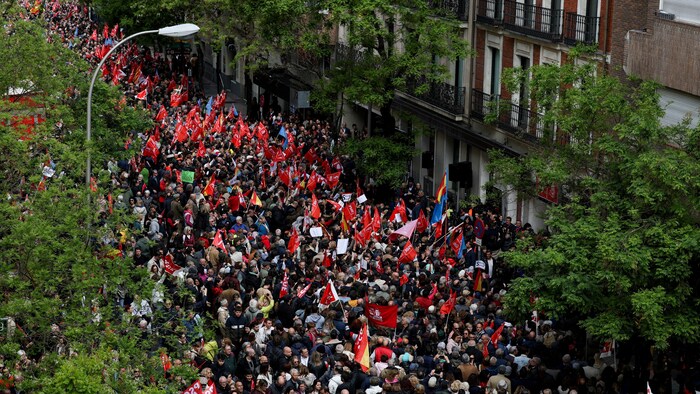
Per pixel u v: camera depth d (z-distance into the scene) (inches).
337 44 2532.0
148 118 2020.2
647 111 1279.5
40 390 944.9
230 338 1294.3
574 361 1254.3
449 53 2001.7
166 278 1400.1
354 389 1141.1
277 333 1229.1
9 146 1139.3
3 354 996.6
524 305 1221.1
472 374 1168.2
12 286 1021.2
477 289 1454.2
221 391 1131.9
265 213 1765.5
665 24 1552.7
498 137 2119.8
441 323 1321.4
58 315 1027.9
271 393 1129.4
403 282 1434.5
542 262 1220.5
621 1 1739.7
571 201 1341.0
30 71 1366.9
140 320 1122.0
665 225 1193.4
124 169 1971.0
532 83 1412.4
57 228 1059.9
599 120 1339.8
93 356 943.0
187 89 2903.5
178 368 1027.3
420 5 2020.2
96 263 1050.7
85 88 1684.3
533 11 2022.6
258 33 2319.1
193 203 1723.7
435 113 2299.5
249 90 2893.7
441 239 1699.1
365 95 1995.6
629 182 1256.2
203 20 2696.9
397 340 1269.7
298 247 1583.4
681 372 1230.9
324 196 1925.4
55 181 1111.6
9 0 1533.0
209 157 2059.5
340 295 1376.7
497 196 1537.9
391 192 2084.2
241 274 1444.4
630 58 1636.3
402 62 2004.2
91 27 4015.8
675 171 1189.1
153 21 3056.1
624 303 1188.5
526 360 1238.9
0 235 1125.1
